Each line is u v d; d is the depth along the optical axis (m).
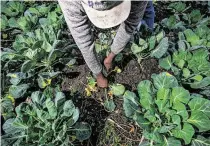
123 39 0.78
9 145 0.80
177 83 0.86
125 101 0.83
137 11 0.68
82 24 0.69
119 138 0.88
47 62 0.98
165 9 1.28
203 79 0.91
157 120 0.81
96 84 0.97
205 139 0.79
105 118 0.92
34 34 1.06
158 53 0.95
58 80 1.01
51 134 0.81
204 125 0.79
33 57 0.94
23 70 0.94
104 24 0.62
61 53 0.97
